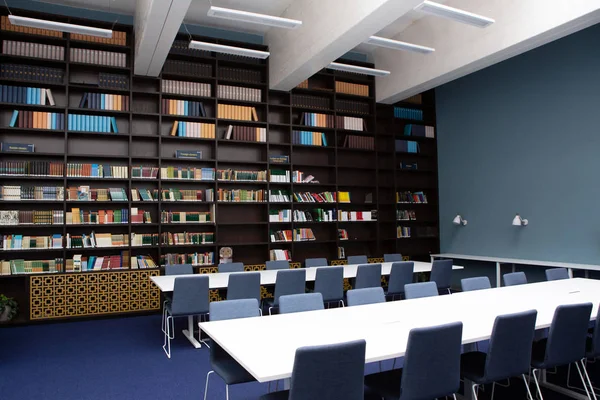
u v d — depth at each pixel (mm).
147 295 6523
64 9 6570
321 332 2727
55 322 6082
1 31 6027
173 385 3748
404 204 9008
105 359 4465
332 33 5512
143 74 6660
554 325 2889
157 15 4766
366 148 8367
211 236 7059
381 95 8188
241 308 3277
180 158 6852
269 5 6668
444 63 6586
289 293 5012
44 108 6289
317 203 7902
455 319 3090
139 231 6855
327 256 8203
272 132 7848
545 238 6902
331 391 2027
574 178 6508
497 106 7762
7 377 3949
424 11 4691
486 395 3531
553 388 3639
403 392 2299
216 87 7141
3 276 5895
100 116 6539
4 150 6008
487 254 7887
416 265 6566
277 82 7133
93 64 6441
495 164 7777
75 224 6230
